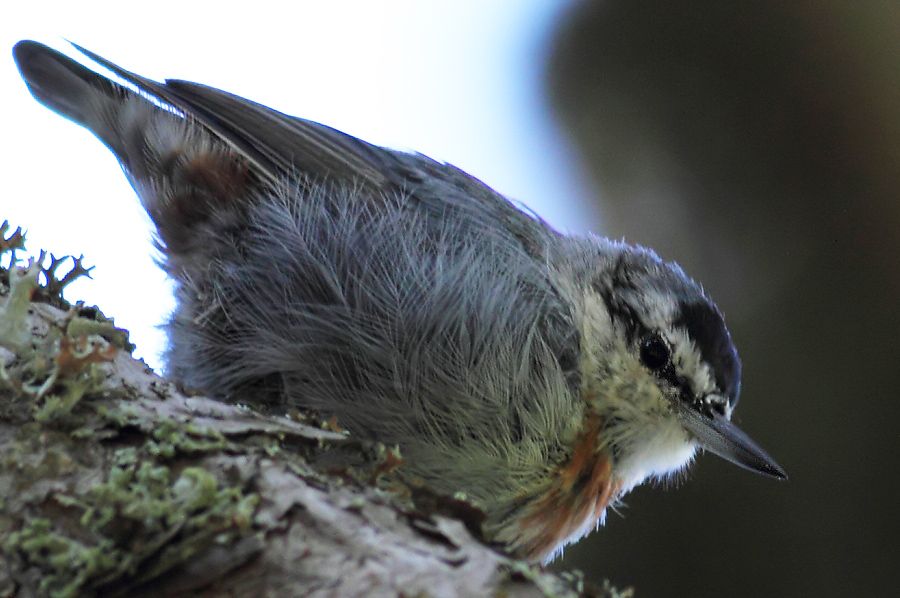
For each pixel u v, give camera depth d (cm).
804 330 912
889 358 890
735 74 945
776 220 937
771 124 942
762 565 881
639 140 986
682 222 973
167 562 365
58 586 363
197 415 434
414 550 377
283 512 380
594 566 906
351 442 452
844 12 927
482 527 425
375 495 401
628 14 991
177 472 396
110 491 379
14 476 387
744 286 934
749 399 904
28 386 414
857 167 921
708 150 958
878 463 874
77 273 502
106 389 426
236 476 392
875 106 919
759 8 945
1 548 371
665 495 910
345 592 359
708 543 890
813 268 919
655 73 987
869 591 857
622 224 996
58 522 376
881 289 905
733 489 894
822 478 880
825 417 889
